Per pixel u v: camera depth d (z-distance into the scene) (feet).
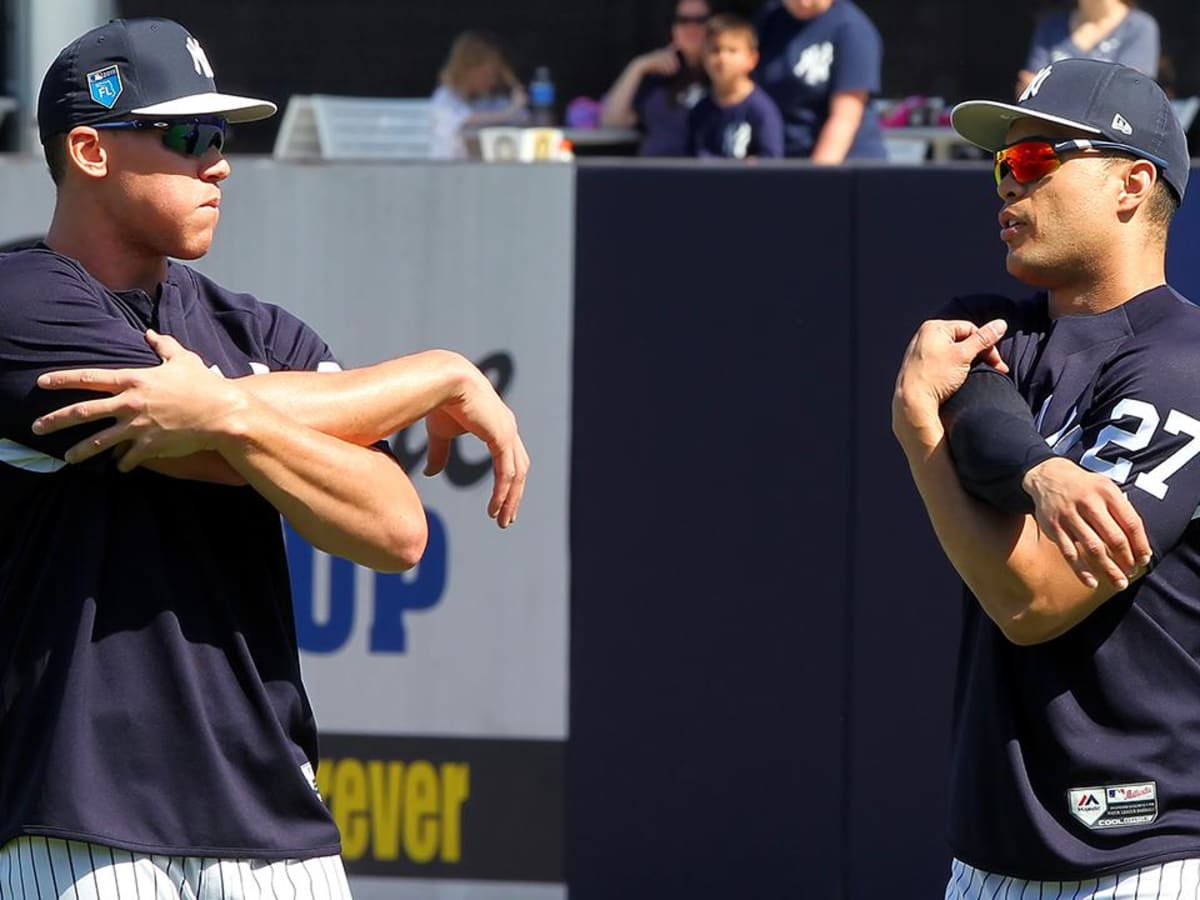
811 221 55.21
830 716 55.57
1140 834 31.22
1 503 31.55
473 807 56.90
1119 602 31.42
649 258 55.77
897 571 55.16
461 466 56.49
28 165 57.41
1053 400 32.60
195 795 31.12
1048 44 86.33
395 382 33.35
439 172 56.49
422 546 33.19
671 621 56.03
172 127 31.53
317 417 32.40
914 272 54.80
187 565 31.58
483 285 56.49
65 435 30.58
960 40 129.59
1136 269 33.01
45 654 31.01
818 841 55.72
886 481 55.16
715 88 75.10
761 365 55.52
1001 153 33.27
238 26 136.46
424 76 136.05
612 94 90.68
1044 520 29.78
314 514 31.71
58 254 31.73
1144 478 30.81
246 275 57.31
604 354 56.08
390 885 57.21
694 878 56.13
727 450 55.67
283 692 32.53
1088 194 32.42
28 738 31.07
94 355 30.76
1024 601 30.96
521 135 83.76
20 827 30.71
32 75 62.34
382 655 57.06
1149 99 32.68
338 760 57.26
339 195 56.90
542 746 56.59
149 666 31.09
